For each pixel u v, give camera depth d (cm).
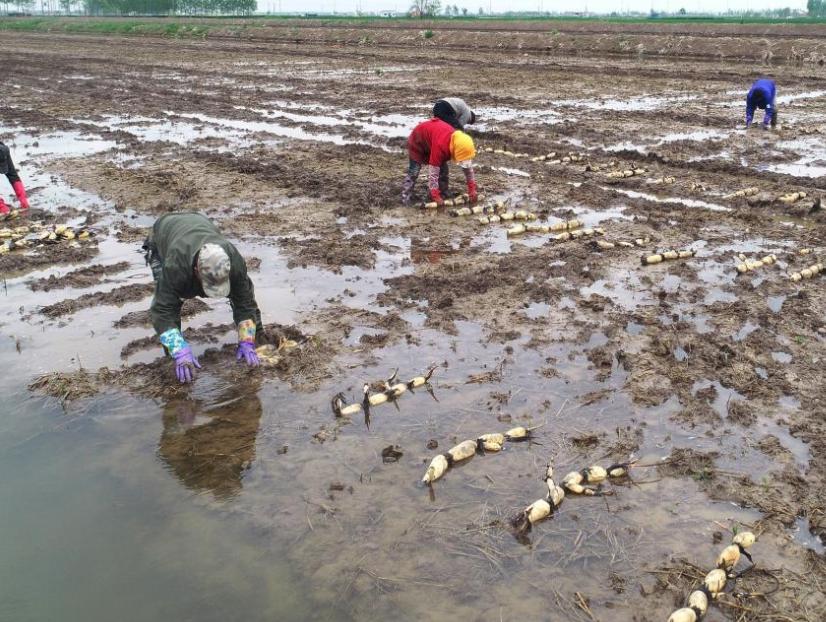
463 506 441
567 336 648
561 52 3925
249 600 373
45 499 451
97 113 1989
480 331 662
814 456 479
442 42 4469
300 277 798
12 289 783
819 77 2566
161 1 11281
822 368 584
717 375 577
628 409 537
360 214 1025
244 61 3512
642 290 746
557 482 458
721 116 1789
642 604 369
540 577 387
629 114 1819
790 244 880
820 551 404
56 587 384
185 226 548
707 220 974
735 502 441
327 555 403
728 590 379
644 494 450
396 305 720
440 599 372
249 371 595
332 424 526
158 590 380
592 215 1011
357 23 6244
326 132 1677
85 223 1012
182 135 1661
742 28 4372
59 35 6356
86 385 575
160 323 550
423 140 1029
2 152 1023
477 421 527
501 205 1029
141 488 461
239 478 470
